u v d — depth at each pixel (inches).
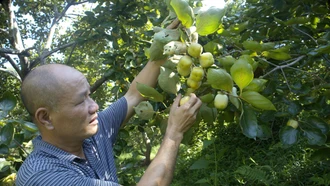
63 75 53.9
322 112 77.6
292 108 75.3
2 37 230.4
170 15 66.9
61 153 55.5
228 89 57.2
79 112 54.6
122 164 148.6
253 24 117.4
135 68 133.2
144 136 239.3
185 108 60.2
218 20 57.8
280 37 110.4
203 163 99.8
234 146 246.1
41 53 199.2
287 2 110.9
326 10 106.5
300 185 167.0
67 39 243.3
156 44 64.1
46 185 49.8
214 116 67.3
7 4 174.7
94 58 250.8
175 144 59.5
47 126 55.0
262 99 55.7
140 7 149.7
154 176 55.3
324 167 166.2
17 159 89.3
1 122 78.4
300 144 198.2
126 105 74.7
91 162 60.1
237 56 94.3
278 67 75.4
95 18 146.5
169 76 63.3
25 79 54.6
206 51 70.9
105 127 69.7
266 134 76.7
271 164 190.5
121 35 143.9
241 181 178.4
